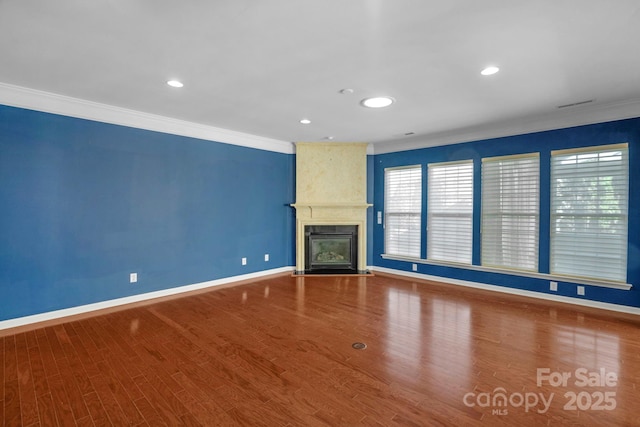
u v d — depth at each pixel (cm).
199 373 246
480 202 484
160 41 232
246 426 188
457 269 510
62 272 361
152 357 271
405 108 383
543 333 321
